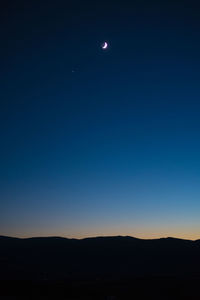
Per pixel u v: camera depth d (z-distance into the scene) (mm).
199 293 50250
